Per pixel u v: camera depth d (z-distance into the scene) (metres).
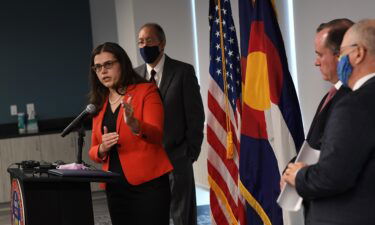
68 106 7.79
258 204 3.27
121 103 2.77
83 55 7.82
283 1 4.41
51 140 7.05
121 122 2.84
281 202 2.03
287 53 4.42
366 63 1.81
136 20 6.34
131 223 2.87
